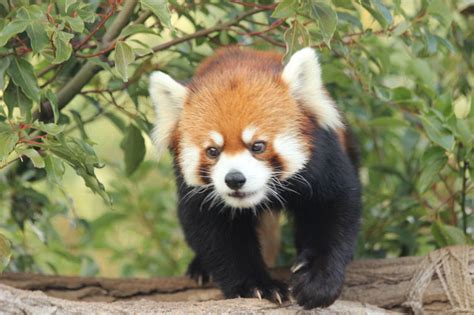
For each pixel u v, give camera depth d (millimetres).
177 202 9445
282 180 8430
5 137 7359
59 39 7641
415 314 8656
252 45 10328
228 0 9430
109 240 13891
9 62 8117
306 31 8484
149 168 12695
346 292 9094
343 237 8758
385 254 11430
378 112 11500
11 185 10570
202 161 8430
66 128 11523
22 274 9219
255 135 8195
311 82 8594
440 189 11766
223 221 9062
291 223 11039
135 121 10391
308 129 8547
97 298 9352
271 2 9875
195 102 8578
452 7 11172
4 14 8406
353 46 9914
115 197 12523
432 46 9508
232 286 9023
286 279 9695
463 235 9727
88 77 9766
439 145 9414
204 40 10312
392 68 11664
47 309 6918
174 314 7457
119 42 7793
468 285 8539
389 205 11406
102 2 9555
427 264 8859
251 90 8352
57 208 10953
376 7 8812
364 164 11992
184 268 12828
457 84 11844
